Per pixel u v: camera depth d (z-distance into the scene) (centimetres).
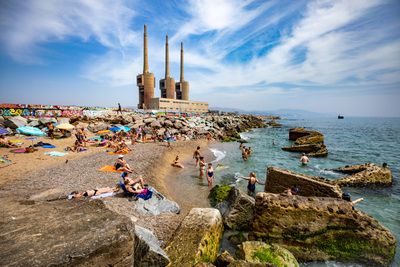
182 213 802
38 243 285
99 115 3584
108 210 416
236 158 1998
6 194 564
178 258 471
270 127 7500
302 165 1728
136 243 420
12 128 2078
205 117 5550
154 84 15112
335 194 732
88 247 286
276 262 491
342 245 552
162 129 3183
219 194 995
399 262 560
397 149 2588
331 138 3912
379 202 991
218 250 603
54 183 891
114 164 1294
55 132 2280
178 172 1477
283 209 578
